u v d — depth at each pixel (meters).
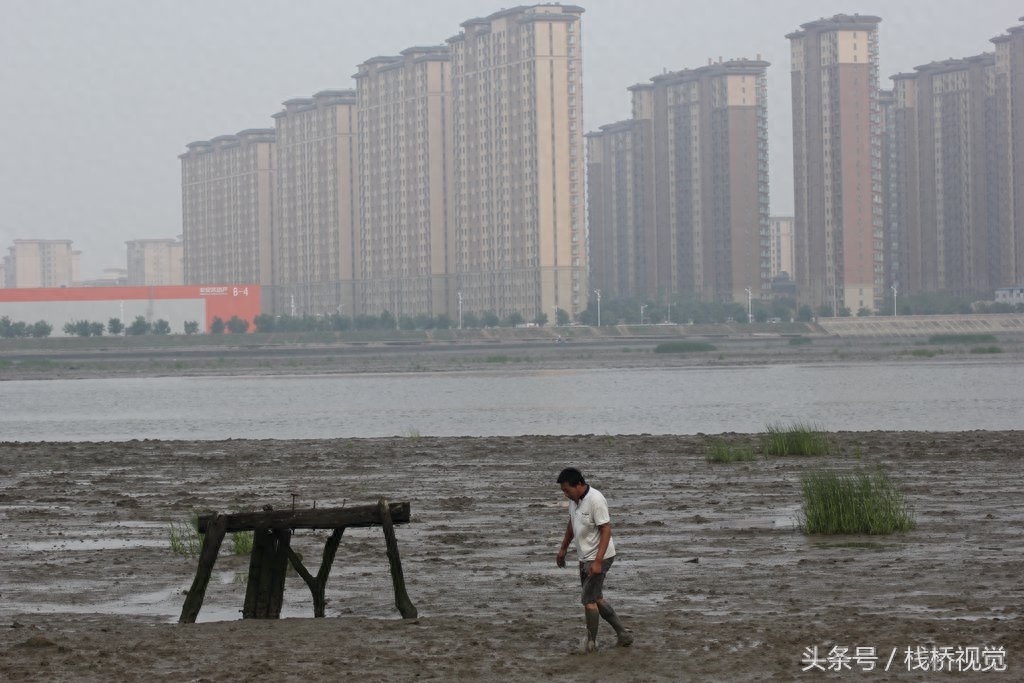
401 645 16.25
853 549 23.34
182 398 101.12
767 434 50.94
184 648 16.20
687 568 21.72
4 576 21.84
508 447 47.50
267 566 18.34
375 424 69.25
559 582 20.77
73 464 43.75
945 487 32.81
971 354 169.62
